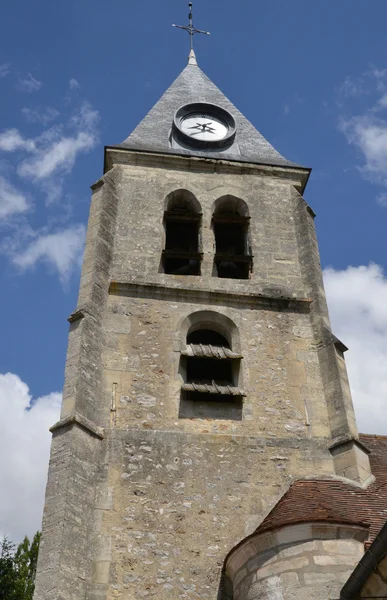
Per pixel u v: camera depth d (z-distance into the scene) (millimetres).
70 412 12750
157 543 11727
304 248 17344
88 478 12141
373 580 9375
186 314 15359
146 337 14758
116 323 14867
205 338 15703
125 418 13375
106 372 14008
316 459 13266
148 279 15945
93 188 17797
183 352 14594
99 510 11930
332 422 13859
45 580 10609
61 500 11500
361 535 10555
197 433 13367
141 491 12320
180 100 23344
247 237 17734
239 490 12594
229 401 14117
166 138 20609
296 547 10438
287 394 14320
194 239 18094
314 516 10695
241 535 11992
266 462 13086
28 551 22031
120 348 14461
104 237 16438
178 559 11594
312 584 10031
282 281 16578
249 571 10695
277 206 18469
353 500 11859
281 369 14727
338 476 12992
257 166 19188
